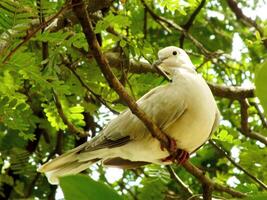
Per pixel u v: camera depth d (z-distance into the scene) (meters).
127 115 9.11
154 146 9.09
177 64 10.01
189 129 8.87
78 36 7.33
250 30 15.89
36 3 6.91
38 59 9.41
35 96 12.45
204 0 13.61
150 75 11.38
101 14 9.93
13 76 8.23
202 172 8.63
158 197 12.05
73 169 9.18
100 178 13.56
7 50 6.66
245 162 11.71
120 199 3.27
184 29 13.96
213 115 9.04
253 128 15.45
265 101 3.10
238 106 16.12
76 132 10.28
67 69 10.52
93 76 10.76
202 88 9.00
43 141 14.01
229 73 15.28
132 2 13.20
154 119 8.86
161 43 15.41
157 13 15.48
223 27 16.39
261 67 3.09
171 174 11.35
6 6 6.40
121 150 9.24
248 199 3.54
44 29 7.08
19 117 8.28
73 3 5.40
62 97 10.20
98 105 12.70
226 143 13.66
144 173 12.69
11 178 12.60
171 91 9.00
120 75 11.38
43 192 13.50
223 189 10.29
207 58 13.58
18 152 12.49
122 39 10.18
